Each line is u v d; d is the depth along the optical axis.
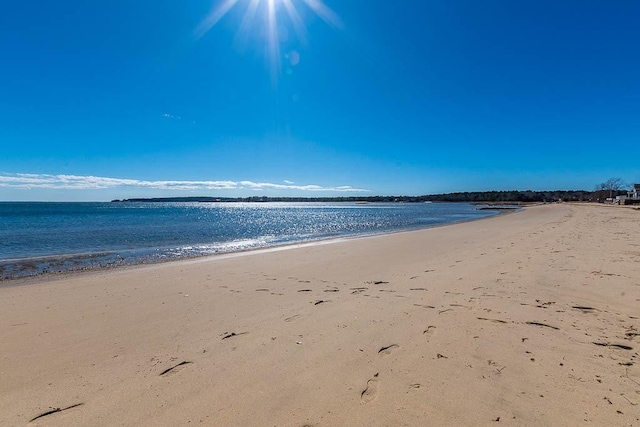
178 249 14.87
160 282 7.72
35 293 6.86
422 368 3.27
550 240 13.07
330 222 37.50
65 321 4.99
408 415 2.54
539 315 4.68
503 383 2.96
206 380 3.14
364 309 5.19
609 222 22.73
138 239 19.25
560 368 3.21
